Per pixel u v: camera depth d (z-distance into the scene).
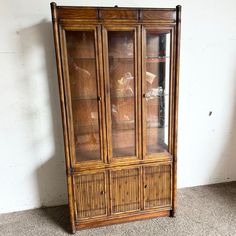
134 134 1.81
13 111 1.95
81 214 1.82
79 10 1.49
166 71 1.80
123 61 1.73
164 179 1.91
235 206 2.13
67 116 1.64
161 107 1.90
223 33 2.15
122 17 1.56
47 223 1.97
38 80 1.93
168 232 1.81
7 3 1.75
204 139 2.39
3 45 1.81
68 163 1.71
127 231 1.84
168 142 1.86
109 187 1.82
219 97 2.31
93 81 1.71
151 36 1.73
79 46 1.64
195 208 2.11
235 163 2.54
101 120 1.71
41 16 1.82
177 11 1.62
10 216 2.07
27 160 2.07
